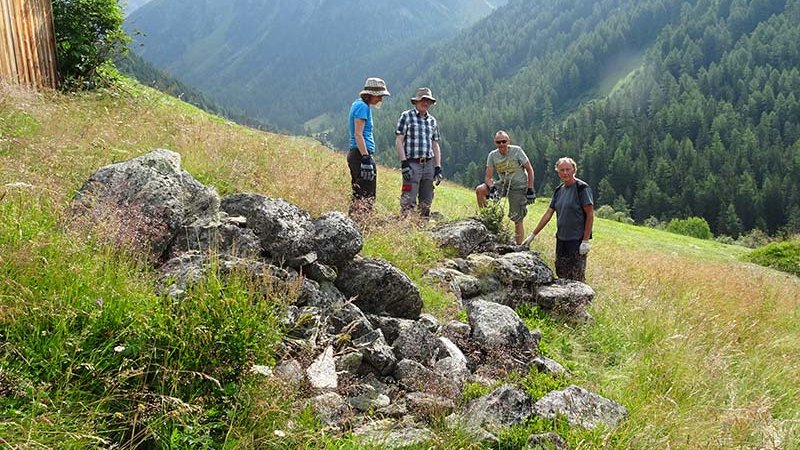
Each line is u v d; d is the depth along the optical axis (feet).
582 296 23.27
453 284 20.90
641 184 337.11
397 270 17.12
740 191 304.09
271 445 10.36
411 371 14.07
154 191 15.12
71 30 42.01
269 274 13.65
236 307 11.39
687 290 32.83
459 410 13.21
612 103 453.58
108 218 13.65
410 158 28.48
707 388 17.70
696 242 100.89
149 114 31.45
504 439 12.24
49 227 13.04
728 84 433.89
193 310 11.18
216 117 52.21
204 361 10.71
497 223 29.58
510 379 15.61
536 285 23.43
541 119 558.56
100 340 10.50
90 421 9.27
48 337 10.07
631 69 600.39
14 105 24.85
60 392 9.47
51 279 11.00
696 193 311.68
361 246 17.35
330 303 15.28
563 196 26.76
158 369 10.13
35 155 18.29
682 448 13.43
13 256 11.02
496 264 23.27
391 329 15.71
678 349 19.79
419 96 28.58
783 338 27.84
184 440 9.57
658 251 71.10
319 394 12.06
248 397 10.65
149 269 13.71
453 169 488.02
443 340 16.07
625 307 24.54
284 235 15.84
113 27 44.57
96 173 15.61
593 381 17.39
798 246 81.00
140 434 9.59
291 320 13.46
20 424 8.63
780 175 317.83
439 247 24.26
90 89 41.01
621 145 366.84
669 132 392.47
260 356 11.39
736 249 98.94
